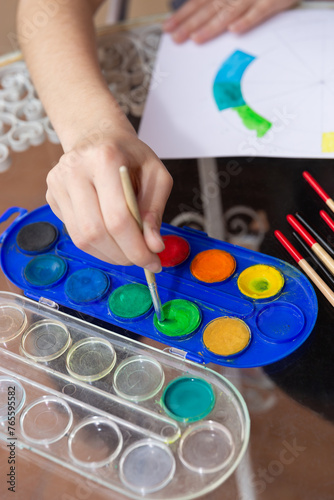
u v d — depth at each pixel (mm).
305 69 923
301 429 544
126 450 546
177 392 583
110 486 522
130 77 969
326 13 1002
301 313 626
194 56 985
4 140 912
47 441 560
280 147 822
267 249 707
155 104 919
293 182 776
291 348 599
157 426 561
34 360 631
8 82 988
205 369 596
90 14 987
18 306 688
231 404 569
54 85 841
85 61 862
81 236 617
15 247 759
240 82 927
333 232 708
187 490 513
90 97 788
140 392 588
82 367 616
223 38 1002
